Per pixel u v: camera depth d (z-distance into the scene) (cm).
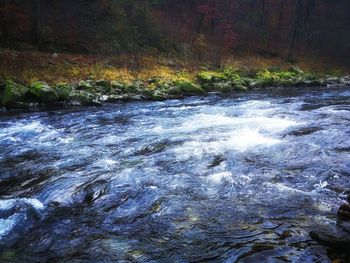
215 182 722
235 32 3772
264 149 938
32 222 579
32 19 2295
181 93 2041
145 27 2934
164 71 2475
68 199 661
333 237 491
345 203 618
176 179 739
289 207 611
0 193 691
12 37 2220
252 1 4300
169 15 3447
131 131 1177
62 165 842
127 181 732
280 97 2008
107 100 1773
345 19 4512
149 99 1866
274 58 3638
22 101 1592
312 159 857
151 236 532
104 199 657
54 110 1546
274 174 763
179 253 487
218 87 2292
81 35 2536
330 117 1365
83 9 2747
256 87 2503
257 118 1355
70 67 2108
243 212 596
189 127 1220
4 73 1802
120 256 484
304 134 1085
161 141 1034
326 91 2317
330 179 734
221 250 489
